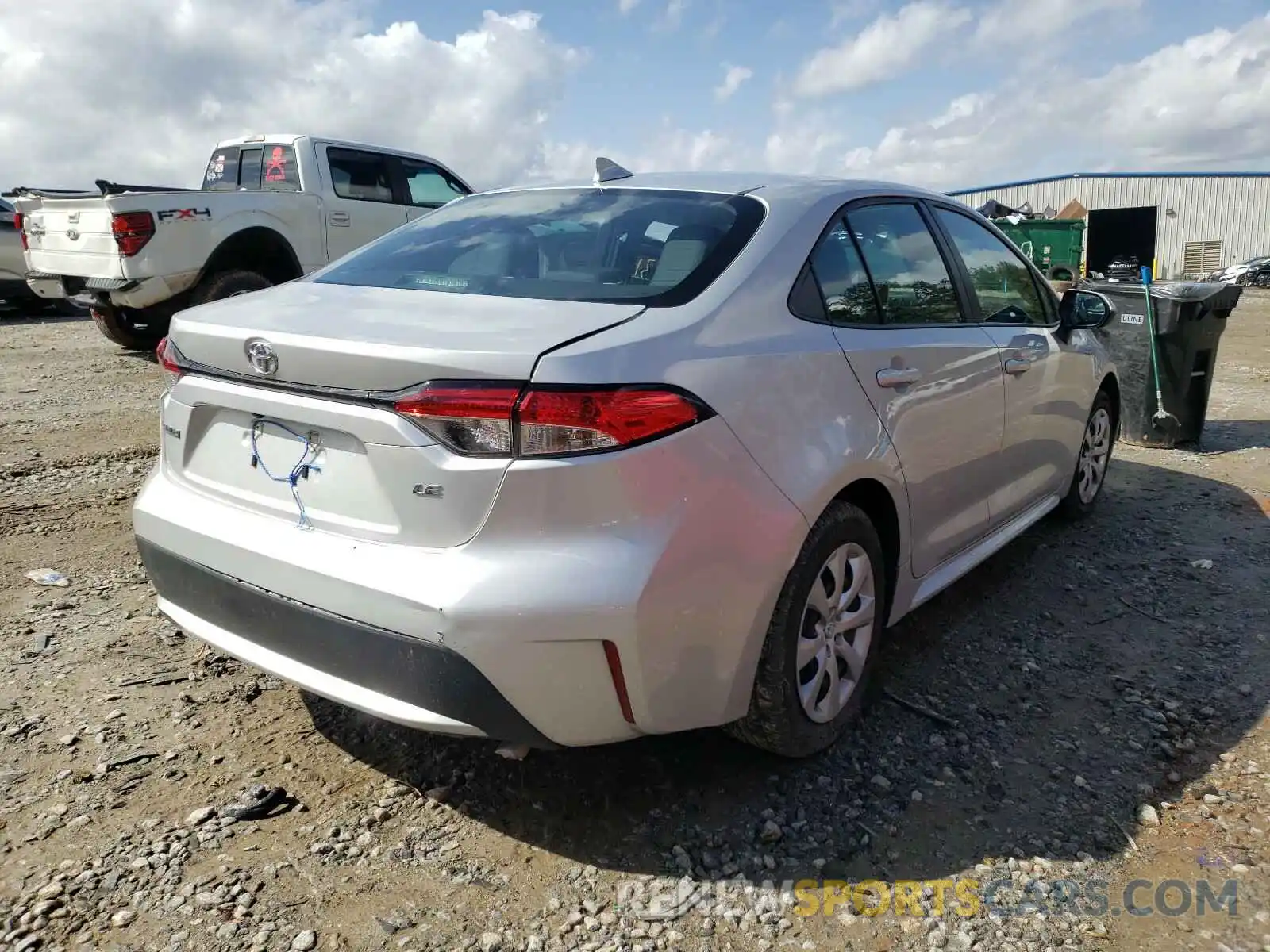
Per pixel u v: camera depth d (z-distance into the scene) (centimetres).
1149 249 4356
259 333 247
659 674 231
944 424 336
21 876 242
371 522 234
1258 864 252
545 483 217
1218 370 1135
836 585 287
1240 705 331
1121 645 378
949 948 225
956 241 385
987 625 395
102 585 422
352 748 300
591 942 225
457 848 256
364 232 1025
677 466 229
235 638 263
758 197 308
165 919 229
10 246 1361
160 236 859
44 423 723
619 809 272
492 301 263
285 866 248
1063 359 445
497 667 219
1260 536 503
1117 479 618
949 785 286
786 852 256
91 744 299
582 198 327
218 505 267
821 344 281
